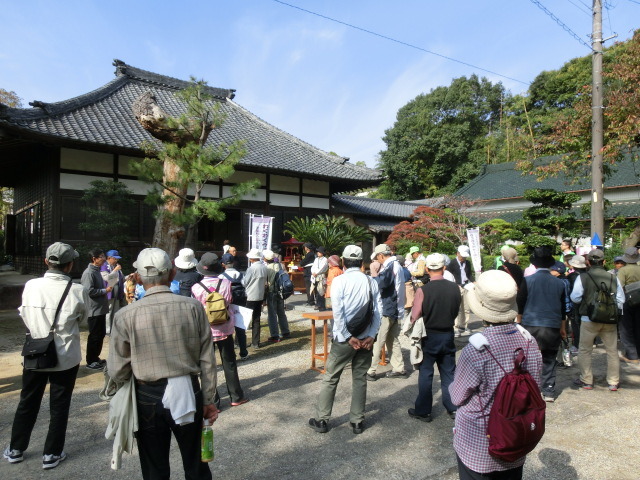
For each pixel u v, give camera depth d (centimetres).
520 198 2344
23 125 1031
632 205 1864
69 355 309
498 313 192
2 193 2494
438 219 1808
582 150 1195
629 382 508
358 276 365
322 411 368
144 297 221
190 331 218
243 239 1526
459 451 196
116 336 212
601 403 439
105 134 1194
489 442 180
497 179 2711
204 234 1881
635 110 998
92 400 444
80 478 294
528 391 176
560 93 3456
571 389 483
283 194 1633
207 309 397
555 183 2325
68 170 1165
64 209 1157
